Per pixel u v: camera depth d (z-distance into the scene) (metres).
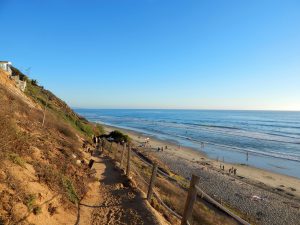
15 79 26.84
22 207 5.66
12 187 5.93
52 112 26.98
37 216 5.88
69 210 7.44
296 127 132.62
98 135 39.12
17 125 10.31
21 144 8.07
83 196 9.07
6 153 6.72
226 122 161.25
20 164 7.13
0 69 24.22
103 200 9.44
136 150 36.75
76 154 13.69
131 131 91.00
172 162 40.59
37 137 11.20
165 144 62.00
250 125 140.50
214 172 36.50
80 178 10.17
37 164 8.02
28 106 18.05
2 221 4.91
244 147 64.62
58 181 8.10
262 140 77.69
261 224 20.86
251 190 29.75
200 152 54.09
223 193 27.88
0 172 6.03
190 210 6.08
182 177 30.25
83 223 7.16
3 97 13.52
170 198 12.91
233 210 22.73
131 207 8.81
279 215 23.19
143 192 10.65
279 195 29.03
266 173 39.72
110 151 23.94
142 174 16.62
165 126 118.44
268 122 169.38
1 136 7.02
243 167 42.72
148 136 77.69
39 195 6.61
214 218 14.16
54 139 13.64
